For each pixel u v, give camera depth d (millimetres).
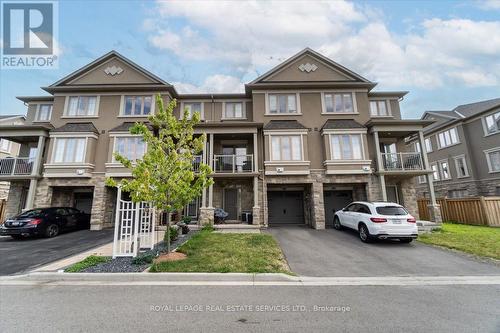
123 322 3594
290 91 16500
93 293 4793
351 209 11586
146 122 15773
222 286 5199
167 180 6992
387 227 9195
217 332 3312
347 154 14703
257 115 16125
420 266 6762
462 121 21750
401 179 15750
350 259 7445
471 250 8109
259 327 3459
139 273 5676
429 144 25781
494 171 19328
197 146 7922
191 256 7086
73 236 11859
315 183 14617
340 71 16984
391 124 14750
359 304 4289
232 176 14414
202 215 13562
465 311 4031
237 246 8328
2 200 16109
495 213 13984
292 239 10430
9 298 4559
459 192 22094
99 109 16188
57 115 16094
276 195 16391
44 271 6090
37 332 3324
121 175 14648
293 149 14836
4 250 8875
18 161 14914
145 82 16906
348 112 16078
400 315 3871
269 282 5492
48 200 14594
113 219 15500
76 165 14578
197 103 17391
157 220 12555
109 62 17172
